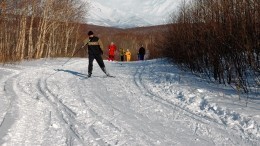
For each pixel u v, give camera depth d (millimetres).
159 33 33656
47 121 7352
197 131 6789
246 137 6332
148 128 6988
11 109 8133
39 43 32812
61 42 41656
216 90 10688
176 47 19156
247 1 10305
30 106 8656
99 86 12398
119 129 6871
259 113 7551
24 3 29078
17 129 6574
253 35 10047
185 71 15945
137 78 14602
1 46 25031
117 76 15359
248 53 10078
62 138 6223
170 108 8758
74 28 45375
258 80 10859
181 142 6125
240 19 10484
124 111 8461
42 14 33844
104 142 6039
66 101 9469
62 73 16266
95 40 15055
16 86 11742
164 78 14055
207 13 12609
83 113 8156
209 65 13375
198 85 11797
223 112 7891
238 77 10383
